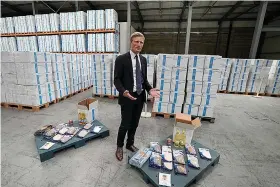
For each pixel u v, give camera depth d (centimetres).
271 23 882
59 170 172
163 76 312
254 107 437
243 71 582
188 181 150
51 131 227
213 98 306
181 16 881
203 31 967
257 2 682
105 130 242
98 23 611
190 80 306
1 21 686
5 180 157
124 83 169
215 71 293
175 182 148
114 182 158
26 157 192
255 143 245
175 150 198
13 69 326
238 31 930
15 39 703
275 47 838
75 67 491
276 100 524
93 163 185
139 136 253
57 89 403
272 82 575
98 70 455
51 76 377
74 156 196
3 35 703
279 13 806
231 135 269
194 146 214
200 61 293
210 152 198
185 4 704
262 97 563
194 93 311
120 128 184
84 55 557
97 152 205
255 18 887
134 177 166
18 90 338
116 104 412
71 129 233
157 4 755
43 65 346
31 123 284
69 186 152
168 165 168
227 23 930
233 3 724
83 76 553
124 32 709
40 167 175
